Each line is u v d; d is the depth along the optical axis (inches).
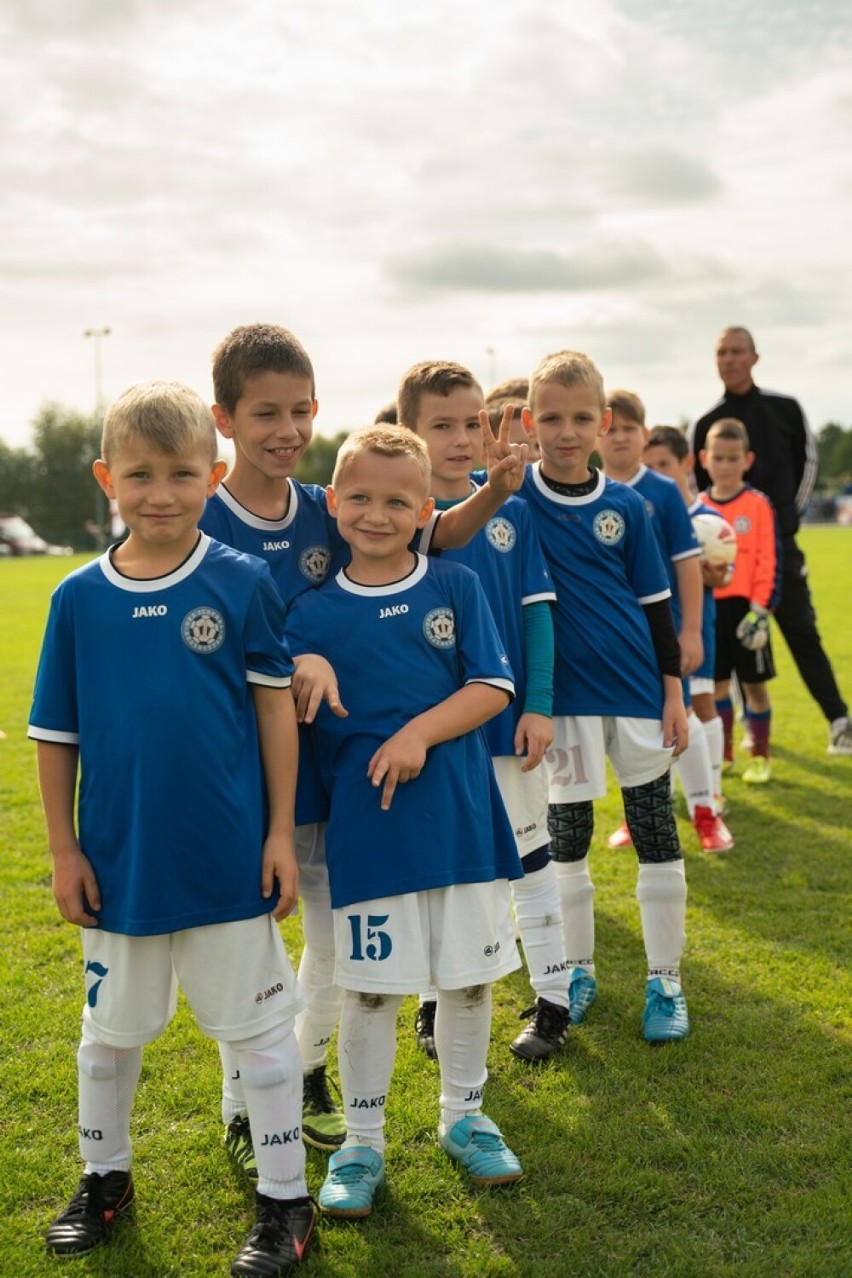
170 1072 126.7
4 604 826.2
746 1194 101.8
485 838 104.6
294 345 107.3
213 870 92.3
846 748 279.1
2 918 175.3
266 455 107.0
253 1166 105.8
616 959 157.9
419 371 128.1
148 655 92.2
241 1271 92.0
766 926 167.6
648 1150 109.0
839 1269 91.5
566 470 138.2
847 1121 113.6
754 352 265.0
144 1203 103.3
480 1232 98.7
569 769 137.5
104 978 94.0
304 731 106.8
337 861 102.3
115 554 96.3
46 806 95.1
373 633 104.4
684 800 244.8
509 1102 119.6
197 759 91.7
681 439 225.0
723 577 211.3
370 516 103.2
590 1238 96.7
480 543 125.8
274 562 110.0
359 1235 98.1
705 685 218.4
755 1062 126.3
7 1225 100.1
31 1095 121.7
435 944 103.0
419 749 99.8
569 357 137.1
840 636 487.8
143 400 90.4
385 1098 106.8
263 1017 95.1
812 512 2450.8
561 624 136.3
